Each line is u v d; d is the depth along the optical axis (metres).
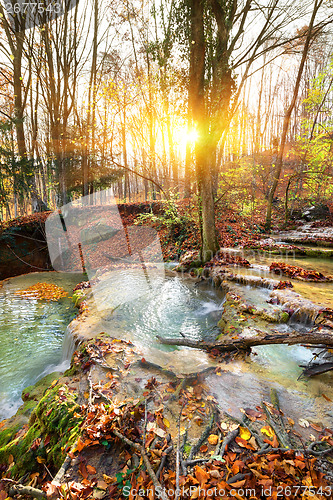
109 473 1.61
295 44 9.41
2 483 1.94
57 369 3.59
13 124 9.99
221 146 10.02
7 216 13.16
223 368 2.63
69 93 12.55
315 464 1.51
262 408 2.02
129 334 3.41
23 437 2.30
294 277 5.27
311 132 11.09
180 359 2.88
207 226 6.85
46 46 11.66
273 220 12.41
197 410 2.04
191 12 5.61
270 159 13.37
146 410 2.02
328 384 2.32
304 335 2.52
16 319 5.32
